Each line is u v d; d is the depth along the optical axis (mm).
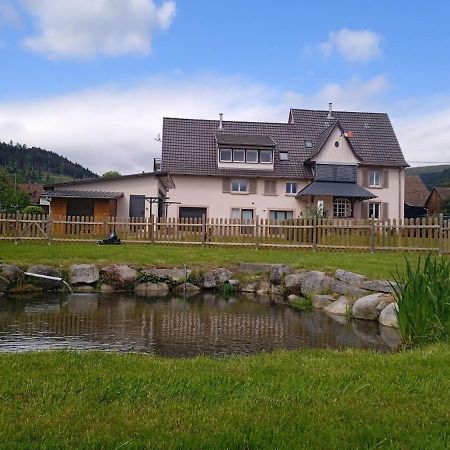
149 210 30172
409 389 5059
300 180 41312
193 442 3711
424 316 7695
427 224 19156
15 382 4977
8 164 130375
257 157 41000
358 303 11633
